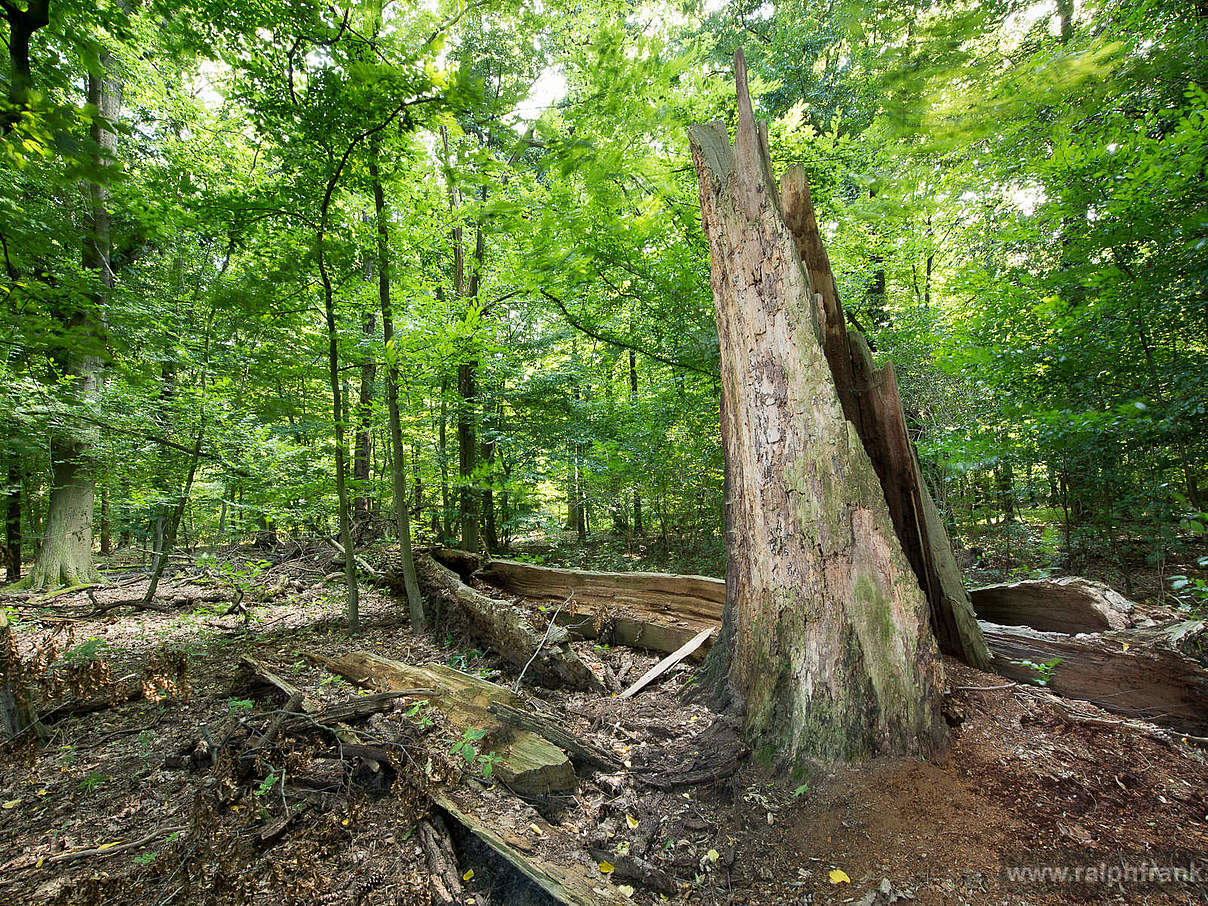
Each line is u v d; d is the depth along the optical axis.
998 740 2.50
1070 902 1.82
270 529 10.34
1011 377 5.16
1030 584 3.63
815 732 2.62
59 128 2.05
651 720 3.30
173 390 7.27
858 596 2.65
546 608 5.59
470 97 4.05
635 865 2.19
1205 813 2.10
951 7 1.85
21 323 3.39
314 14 4.01
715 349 5.89
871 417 3.40
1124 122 4.29
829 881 2.04
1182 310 4.26
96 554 13.19
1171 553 5.05
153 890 2.12
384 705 3.25
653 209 5.95
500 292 8.23
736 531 3.36
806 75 10.92
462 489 9.11
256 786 2.82
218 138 10.40
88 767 3.18
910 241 7.76
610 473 8.34
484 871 2.21
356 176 5.04
